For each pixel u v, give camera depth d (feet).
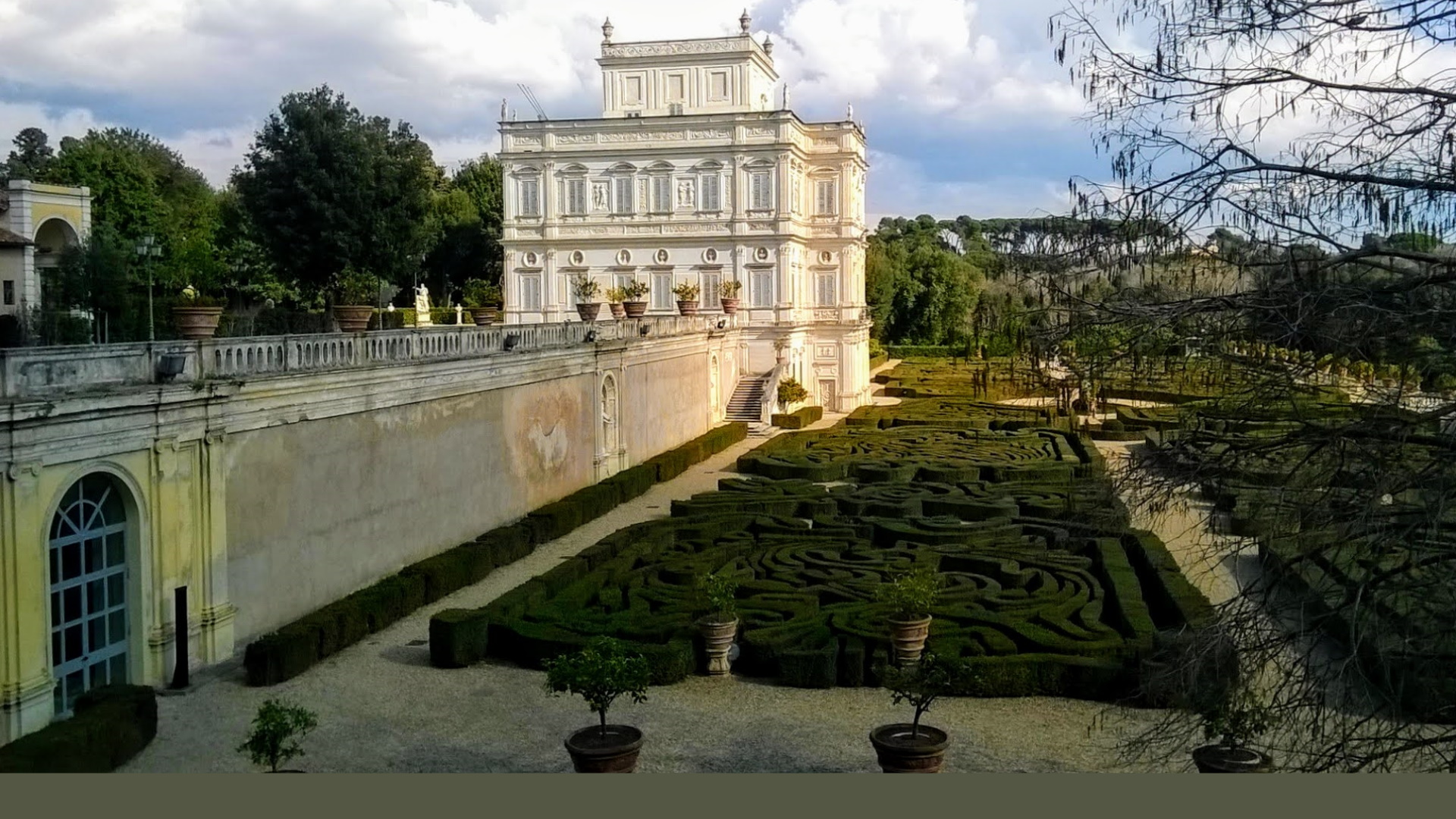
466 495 102.99
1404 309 34.71
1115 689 64.85
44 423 57.67
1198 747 51.26
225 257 255.09
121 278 165.78
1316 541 38.70
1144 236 37.11
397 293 279.08
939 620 74.90
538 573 97.55
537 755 56.95
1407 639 37.14
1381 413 36.24
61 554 60.54
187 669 66.80
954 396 241.96
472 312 127.54
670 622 74.43
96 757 53.06
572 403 129.08
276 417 75.66
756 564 91.25
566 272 229.45
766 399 206.59
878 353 320.50
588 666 52.49
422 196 216.13
